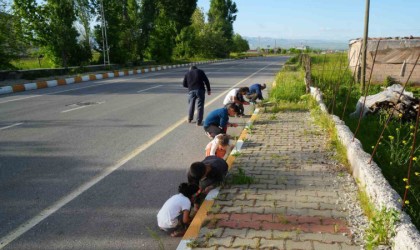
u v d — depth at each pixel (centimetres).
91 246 333
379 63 1404
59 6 2327
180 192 371
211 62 4459
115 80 1970
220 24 6706
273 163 519
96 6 2738
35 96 1321
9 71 1761
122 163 555
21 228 365
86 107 1057
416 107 782
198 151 616
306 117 837
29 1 2242
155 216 390
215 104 1091
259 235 327
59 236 351
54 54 2447
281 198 404
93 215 392
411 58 1365
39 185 472
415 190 432
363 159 434
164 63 3684
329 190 422
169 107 1047
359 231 330
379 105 812
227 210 377
